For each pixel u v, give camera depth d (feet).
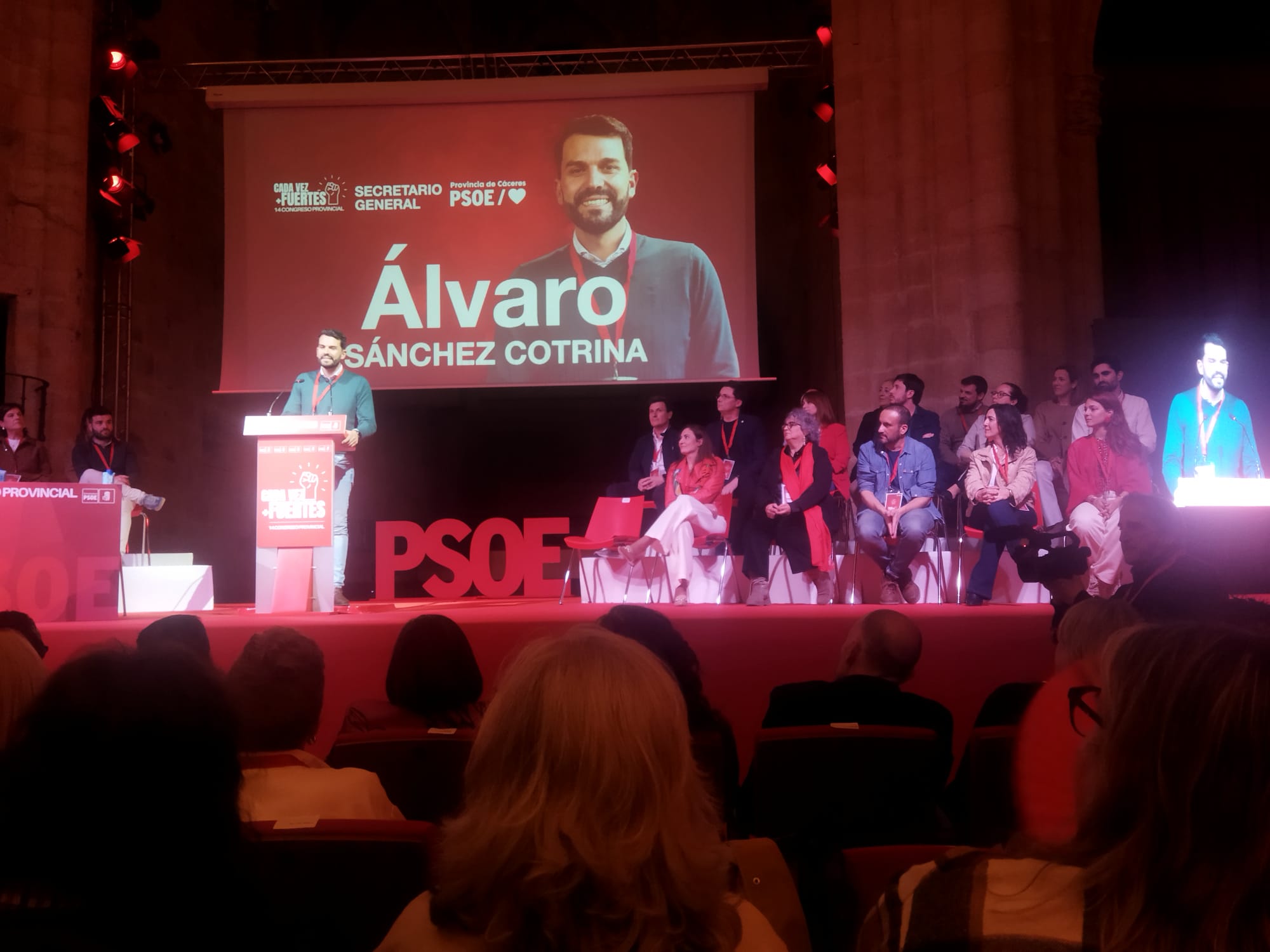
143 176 36.58
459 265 35.70
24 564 18.25
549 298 35.50
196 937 3.10
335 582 21.09
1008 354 27.68
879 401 29.50
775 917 4.95
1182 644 2.74
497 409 54.19
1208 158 41.73
